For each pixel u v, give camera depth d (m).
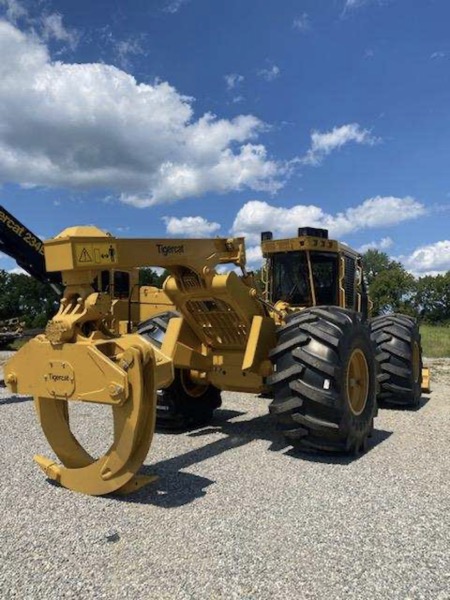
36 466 4.53
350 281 8.23
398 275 59.19
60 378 3.86
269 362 5.33
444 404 7.70
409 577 2.73
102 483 3.80
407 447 5.14
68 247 3.75
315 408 4.57
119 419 3.69
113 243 4.04
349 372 4.94
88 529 3.29
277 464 4.57
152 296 11.16
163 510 3.57
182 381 5.86
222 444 5.28
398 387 7.14
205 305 5.36
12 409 7.16
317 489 3.95
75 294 3.95
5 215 9.05
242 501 3.72
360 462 4.63
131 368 3.59
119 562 2.89
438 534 3.21
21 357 4.09
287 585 2.66
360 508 3.59
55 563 2.89
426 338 22.22
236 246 5.26
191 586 2.66
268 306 5.59
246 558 2.92
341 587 2.64
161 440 5.47
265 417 6.71
